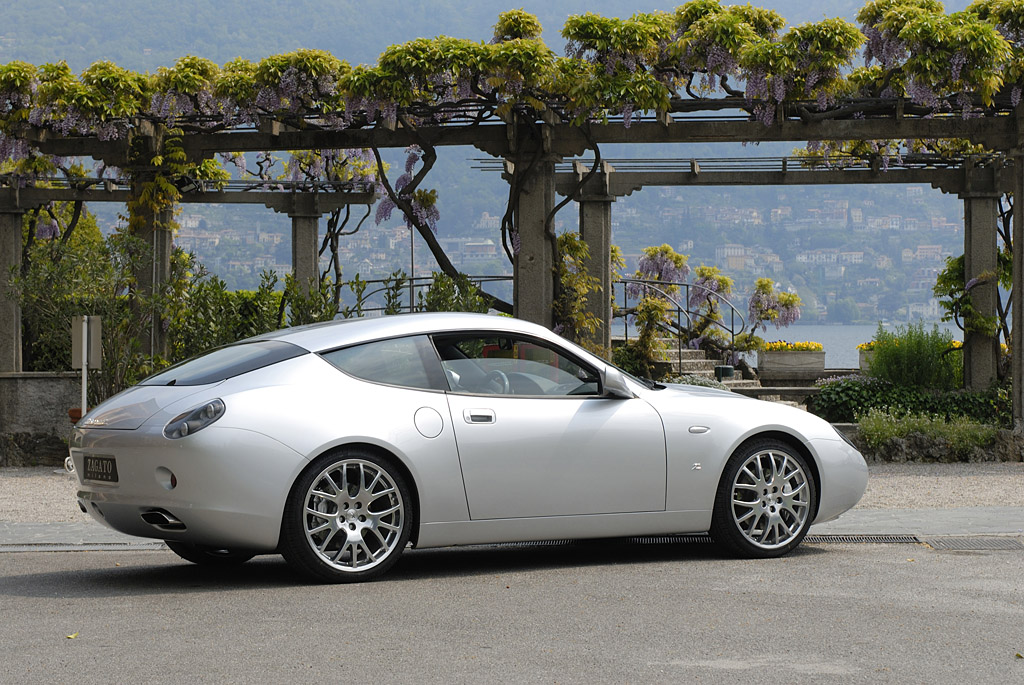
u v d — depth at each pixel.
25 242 23.81
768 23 15.38
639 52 14.48
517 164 15.52
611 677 4.53
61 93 15.58
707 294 27.98
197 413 6.48
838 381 20.11
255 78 15.43
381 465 6.75
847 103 14.90
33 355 21.45
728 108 14.95
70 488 12.98
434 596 6.26
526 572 7.09
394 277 15.49
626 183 21.23
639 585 6.54
